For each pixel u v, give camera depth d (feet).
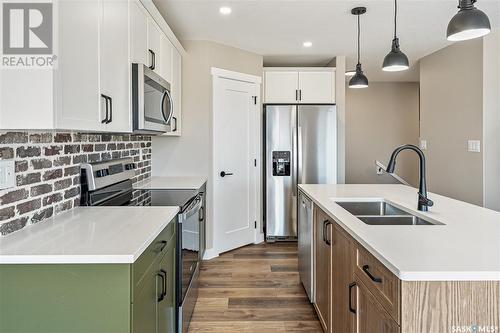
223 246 13.12
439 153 14.61
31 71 3.97
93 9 5.05
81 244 4.14
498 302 3.45
